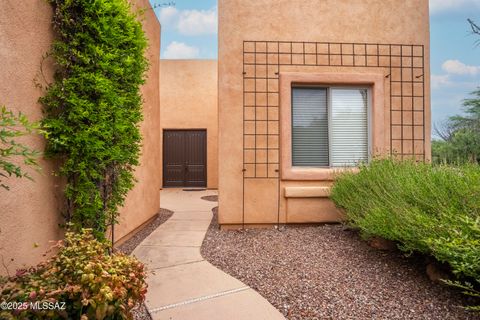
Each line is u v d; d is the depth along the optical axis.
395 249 3.29
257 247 3.62
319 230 4.35
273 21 4.63
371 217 3.02
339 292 2.42
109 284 1.53
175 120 10.70
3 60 1.91
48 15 2.40
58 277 1.54
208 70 10.82
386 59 4.76
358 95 4.85
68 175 2.54
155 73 5.68
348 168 4.54
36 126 1.57
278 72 4.63
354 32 4.72
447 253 2.01
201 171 10.82
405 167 3.67
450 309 2.13
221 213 4.55
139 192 4.59
